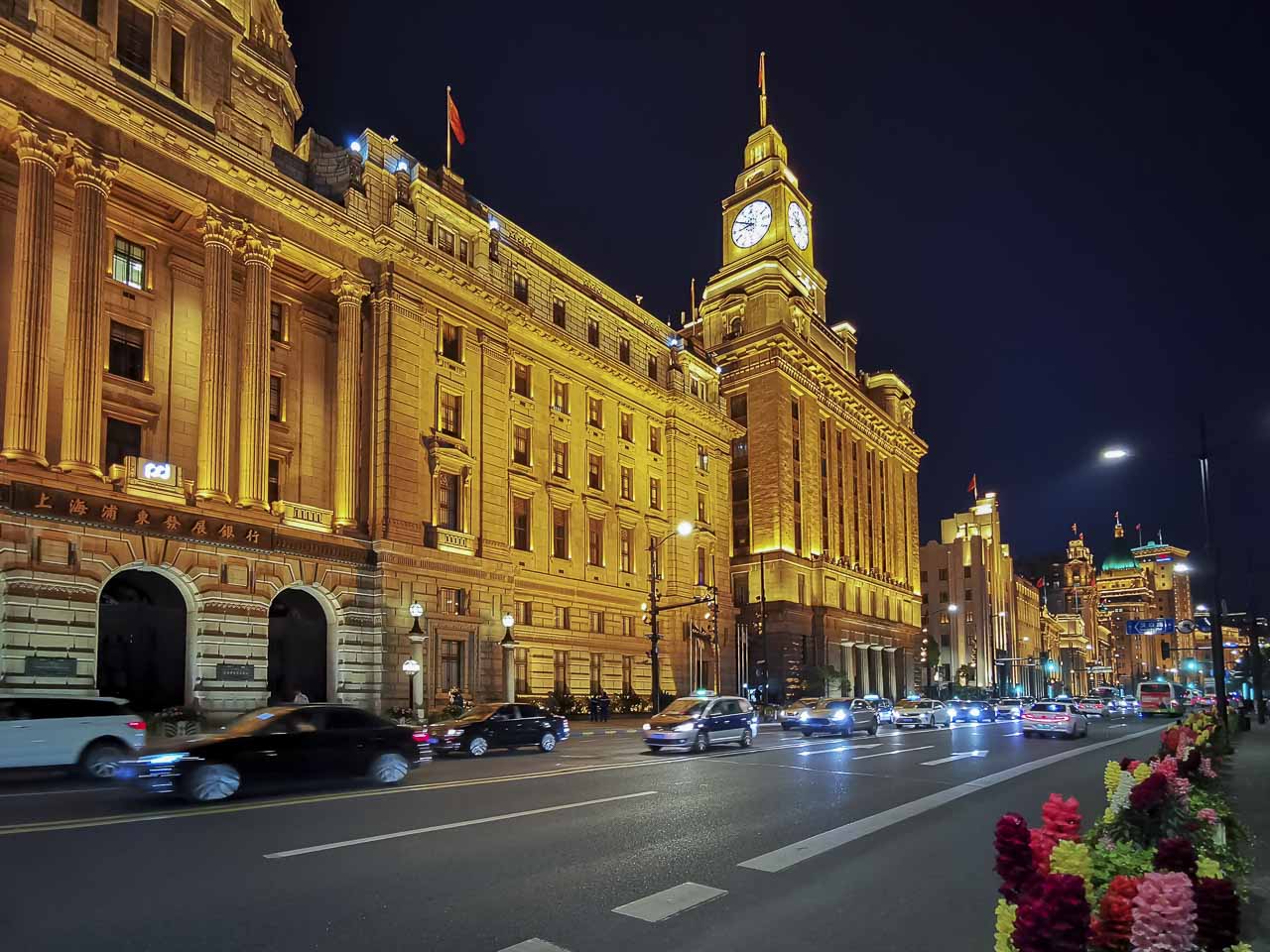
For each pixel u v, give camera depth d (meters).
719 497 66.31
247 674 32.09
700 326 87.12
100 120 30.83
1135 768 8.59
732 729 28.55
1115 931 3.78
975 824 12.98
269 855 10.27
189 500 31.73
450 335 44.16
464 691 40.16
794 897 8.58
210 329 33.69
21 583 26.44
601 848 10.85
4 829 11.91
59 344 31.06
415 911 7.96
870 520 94.50
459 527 42.91
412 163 44.03
